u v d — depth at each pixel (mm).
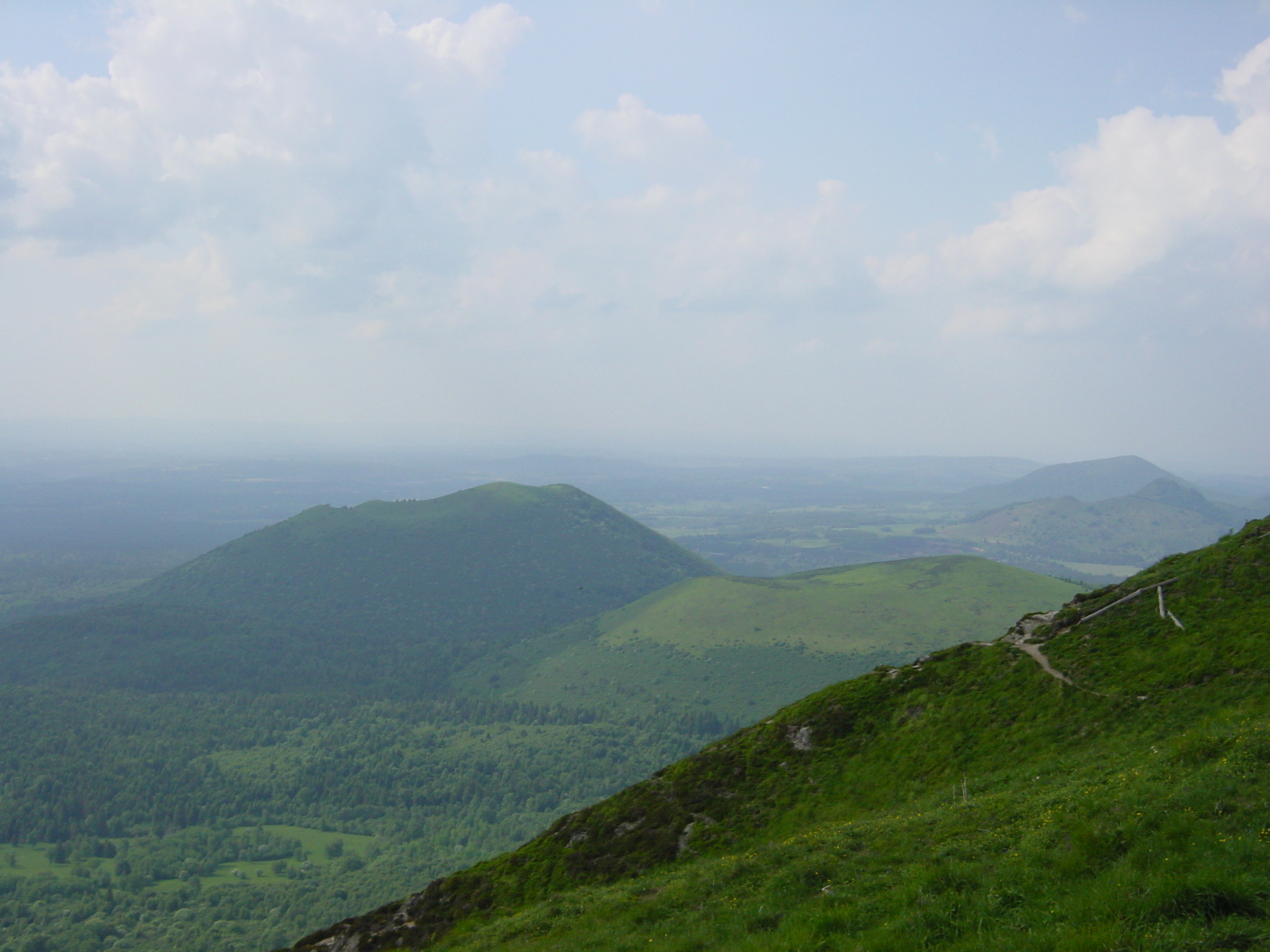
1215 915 18375
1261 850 20109
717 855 51156
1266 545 57500
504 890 55531
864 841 35125
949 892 24312
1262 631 47938
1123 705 47969
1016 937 20422
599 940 33188
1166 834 22703
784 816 53531
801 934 25031
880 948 22438
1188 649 50344
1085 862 23250
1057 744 47125
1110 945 18234
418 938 52625
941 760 52188
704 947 28141
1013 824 30688
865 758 57156
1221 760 26922
